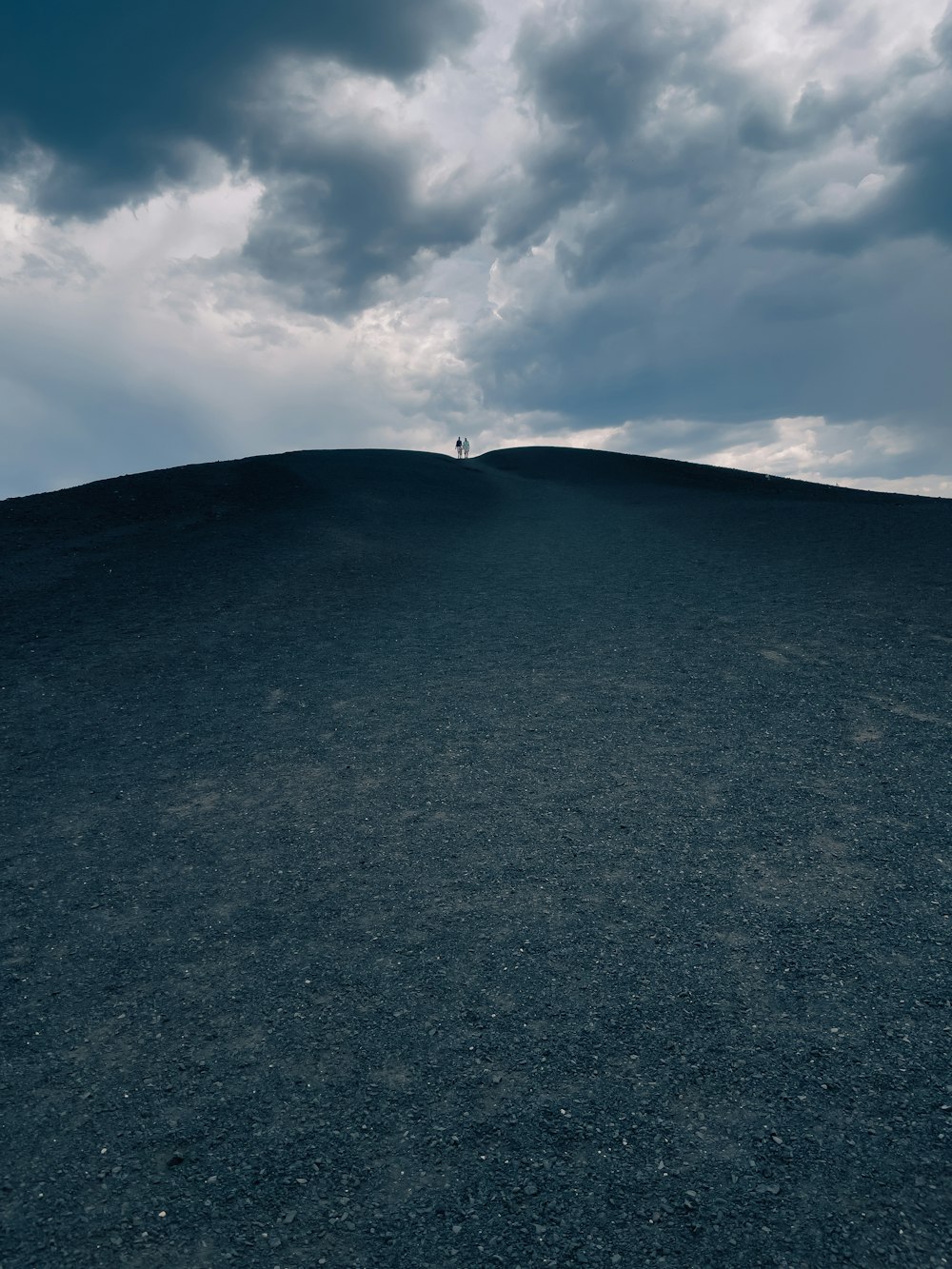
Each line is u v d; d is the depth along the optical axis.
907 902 4.06
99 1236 2.42
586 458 42.06
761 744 6.34
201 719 7.77
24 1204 2.55
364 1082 3.03
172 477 23.20
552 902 4.29
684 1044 3.12
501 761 6.39
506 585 13.47
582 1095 2.89
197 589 12.94
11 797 6.18
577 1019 3.32
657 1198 2.44
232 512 19.75
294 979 3.76
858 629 9.39
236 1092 3.03
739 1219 2.35
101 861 5.12
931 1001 3.30
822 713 6.91
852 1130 2.66
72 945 4.17
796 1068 2.96
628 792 5.65
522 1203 2.45
